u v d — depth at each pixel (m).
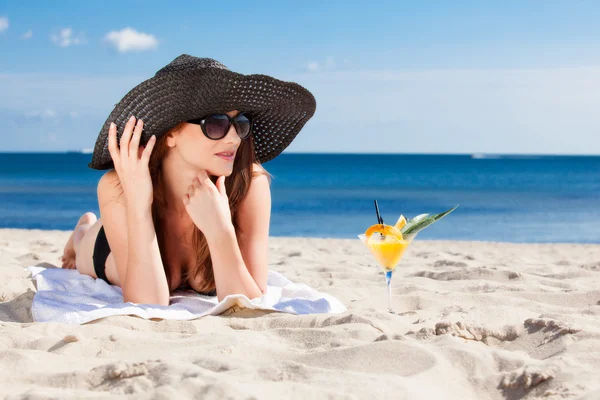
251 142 3.55
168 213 3.63
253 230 3.63
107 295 3.76
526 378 2.10
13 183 41.78
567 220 16.75
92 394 1.97
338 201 25.47
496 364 2.29
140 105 3.31
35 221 16.11
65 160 116.44
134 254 3.37
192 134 3.31
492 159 157.25
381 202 24.89
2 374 2.19
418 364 2.26
